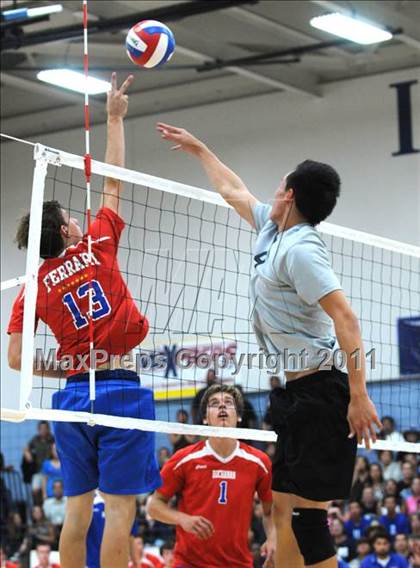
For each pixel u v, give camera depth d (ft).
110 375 21.11
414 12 58.08
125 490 20.75
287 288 19.22
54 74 64.80
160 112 74.79
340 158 67.21
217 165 22.90
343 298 18.12
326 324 19.63
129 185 67.77
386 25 57.16
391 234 64.54
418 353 59.11
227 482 27.63
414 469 54.44
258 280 19.83
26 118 79.77
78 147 77.46
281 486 19.83
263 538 49.39
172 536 53.01
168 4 59.98
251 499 27.89
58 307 21.20
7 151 80.38
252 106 71.15
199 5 56.18
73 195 66.59
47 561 52.26
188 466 27.84
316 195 19.20
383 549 48.85
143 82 74.59
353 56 65.87
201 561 27.43
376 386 60.39
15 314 21.34
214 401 27.91
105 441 20.85
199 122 73.31
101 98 74.95
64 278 21.27
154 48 23.82
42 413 18.90
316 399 19.06
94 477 21.36
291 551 20.26
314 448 18.92
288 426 19.19
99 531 29.71
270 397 20.08
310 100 68.85
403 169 64.54
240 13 57.88
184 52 64.44
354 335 17.92
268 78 65.77
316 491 18.81
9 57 68.49
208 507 27.55
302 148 68.85
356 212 65.98
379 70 66.33
